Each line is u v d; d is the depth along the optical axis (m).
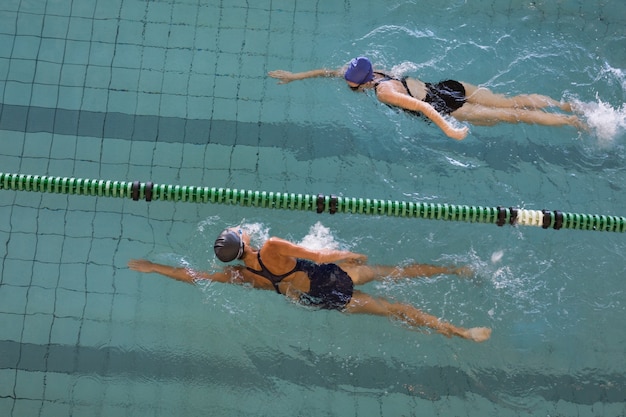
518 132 5.29
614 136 5.28
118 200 5.16
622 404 4.57
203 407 4.55
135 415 4.54
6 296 4.88
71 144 5.39
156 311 4.80
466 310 4.66
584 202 5.11
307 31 5.78
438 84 5.09
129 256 4.97
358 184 5.18
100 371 4.67
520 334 4.68
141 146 5.39
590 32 5.73
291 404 4.55
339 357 4.65
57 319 4.81
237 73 5.62
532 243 4.91
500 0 5.89
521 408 4.54
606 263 4.88
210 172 5.28
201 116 5.48
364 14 5.83
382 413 4.52
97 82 5.61
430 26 5.74
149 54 5.71
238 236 4.42
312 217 4.99
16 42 5.72
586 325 4.72
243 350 4.69
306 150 5.33
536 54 5.58
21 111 5.50
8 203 5.16
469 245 4.88
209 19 5.86
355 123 5.36
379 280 4.67
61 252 5.02
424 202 5.07
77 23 5.82
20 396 4.60
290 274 4.46
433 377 4.61
